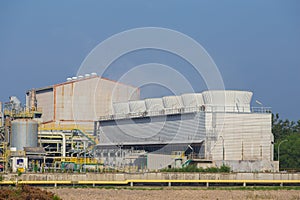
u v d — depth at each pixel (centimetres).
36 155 13675
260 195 10625
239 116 13562
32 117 14738
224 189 11438
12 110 14750
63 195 10006
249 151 13600
